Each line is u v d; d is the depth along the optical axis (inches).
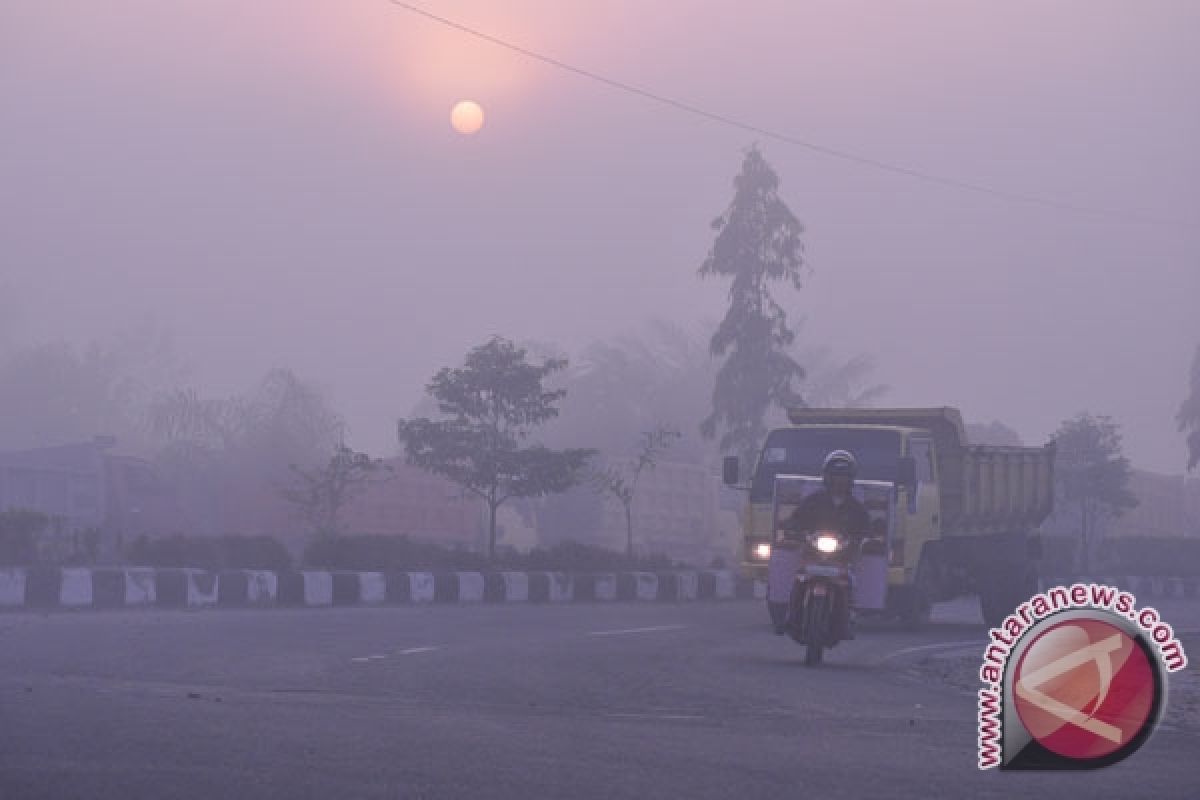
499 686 748.6
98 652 854.5
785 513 1242.0
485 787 416.8
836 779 454.9
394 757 466.9
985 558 1771.7
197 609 1460.4
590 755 489.1
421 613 1483.8
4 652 834.2
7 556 1614.2
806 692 793.6
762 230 3459.6
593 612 1670.8
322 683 734.5
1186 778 494.3
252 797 390.0
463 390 2401.6
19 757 439.5
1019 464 1801.2
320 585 1670.8
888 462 1482.5
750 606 2057.1
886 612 1546.5
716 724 609.9
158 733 499.8
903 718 671.8
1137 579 3137.3
